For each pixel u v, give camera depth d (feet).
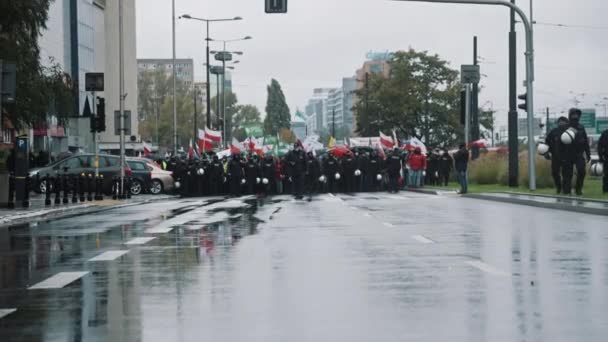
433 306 34.40
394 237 64.18
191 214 96.58
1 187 120.06
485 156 188.44
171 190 169.17
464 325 30.45
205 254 54.39
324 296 37.37
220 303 35.99
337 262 49.16
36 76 130.82
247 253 54.49
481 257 50.52
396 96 325.83
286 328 30.66
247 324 31.48
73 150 315.17
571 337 28.25
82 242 64.95
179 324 31.65
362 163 166.20
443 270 44.98
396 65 329.93
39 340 29.27
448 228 71.92
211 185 162.61
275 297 37.32
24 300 37.86
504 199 115.14
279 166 161.38
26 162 117.39
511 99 151.64
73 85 140.67
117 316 33.42
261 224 78.74
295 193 146.61
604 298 35.65
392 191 160.15
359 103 342.03
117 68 373.40
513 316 31.96
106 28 372.38
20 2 121.19
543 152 116.67
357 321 31.65
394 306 34.55
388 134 332.19
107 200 137.80
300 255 52.95
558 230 68.39
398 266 46.96
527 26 124.98
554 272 43.62
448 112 326.85
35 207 114.83
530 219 81.30
